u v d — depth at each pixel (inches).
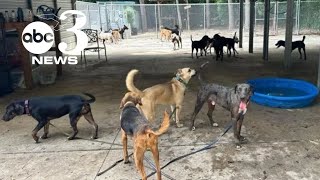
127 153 153.3
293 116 212.1
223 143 172.6
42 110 178.2
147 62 477.7
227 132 188.5
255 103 243.3
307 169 142.0
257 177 136.7
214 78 344.2
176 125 200.5
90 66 453.1
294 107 229.0
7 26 313.7
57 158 163.3
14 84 324.2
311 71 370.6
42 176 145.8
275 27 863.7
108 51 629.6
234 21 960.9
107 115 229.5
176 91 191.5
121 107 147.4
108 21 948.0
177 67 425.4
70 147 175.9
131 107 142.5
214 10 969.5
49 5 506.6
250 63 437.7
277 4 860.6
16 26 313.9
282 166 145.3
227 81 327.9
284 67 386.6
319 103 239.6
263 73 366.6
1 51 332.8
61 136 192.7
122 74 387.2
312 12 868.6
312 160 150.2
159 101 185.0
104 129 201.6
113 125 208.4
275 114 217.0
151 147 123.3
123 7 978.1
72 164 155.9
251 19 534.0
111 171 147.2
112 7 956.0
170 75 374.3
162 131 119.3
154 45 717.3
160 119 215.5
